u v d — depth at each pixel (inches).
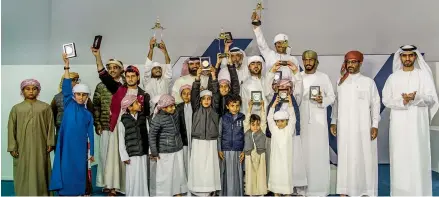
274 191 145.9
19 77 187.9
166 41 204.8
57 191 147.8
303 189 154.0
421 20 201.6
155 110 150.7
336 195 161.8
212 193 150.8
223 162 148.3
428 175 152.2
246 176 147.3
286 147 146.1
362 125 154.3
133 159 146.2
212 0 203.9
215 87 151.2
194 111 149.7
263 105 152.0
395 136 153.7
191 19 204.5
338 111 157.8
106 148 162.4
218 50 203.3
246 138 148.0
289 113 148.7
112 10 205.8
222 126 148.5
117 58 205.2
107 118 163.2
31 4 206.2
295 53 203.2
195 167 147.0
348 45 202.5
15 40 205.8
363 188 152.6
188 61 171.8
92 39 205.9
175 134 147.9
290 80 150.6
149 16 205.2
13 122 148.7
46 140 152.3
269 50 170.9
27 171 147.5
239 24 203.3
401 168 152.1
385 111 197.0
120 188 160.2
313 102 157.6
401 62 157.4
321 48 202.7
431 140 196.5
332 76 198.1
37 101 153.3
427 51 201.5
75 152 147.3
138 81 161.2
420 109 151.9
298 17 203.5
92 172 186.5
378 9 202.1
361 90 155.0
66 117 148.5
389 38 201.9
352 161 152.4
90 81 192.2
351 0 202.5
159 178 146.3
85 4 206.2
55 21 206.8
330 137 194.7
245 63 172.2
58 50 207.5
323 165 156.2
